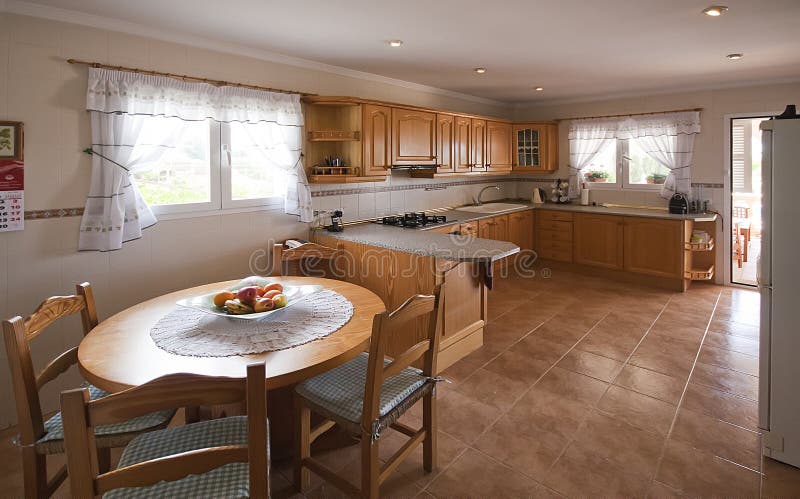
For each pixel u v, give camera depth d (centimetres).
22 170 254
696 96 528
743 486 201
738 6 269
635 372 311
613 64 414
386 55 375
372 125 409
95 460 110
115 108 280
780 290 212
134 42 292
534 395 282
